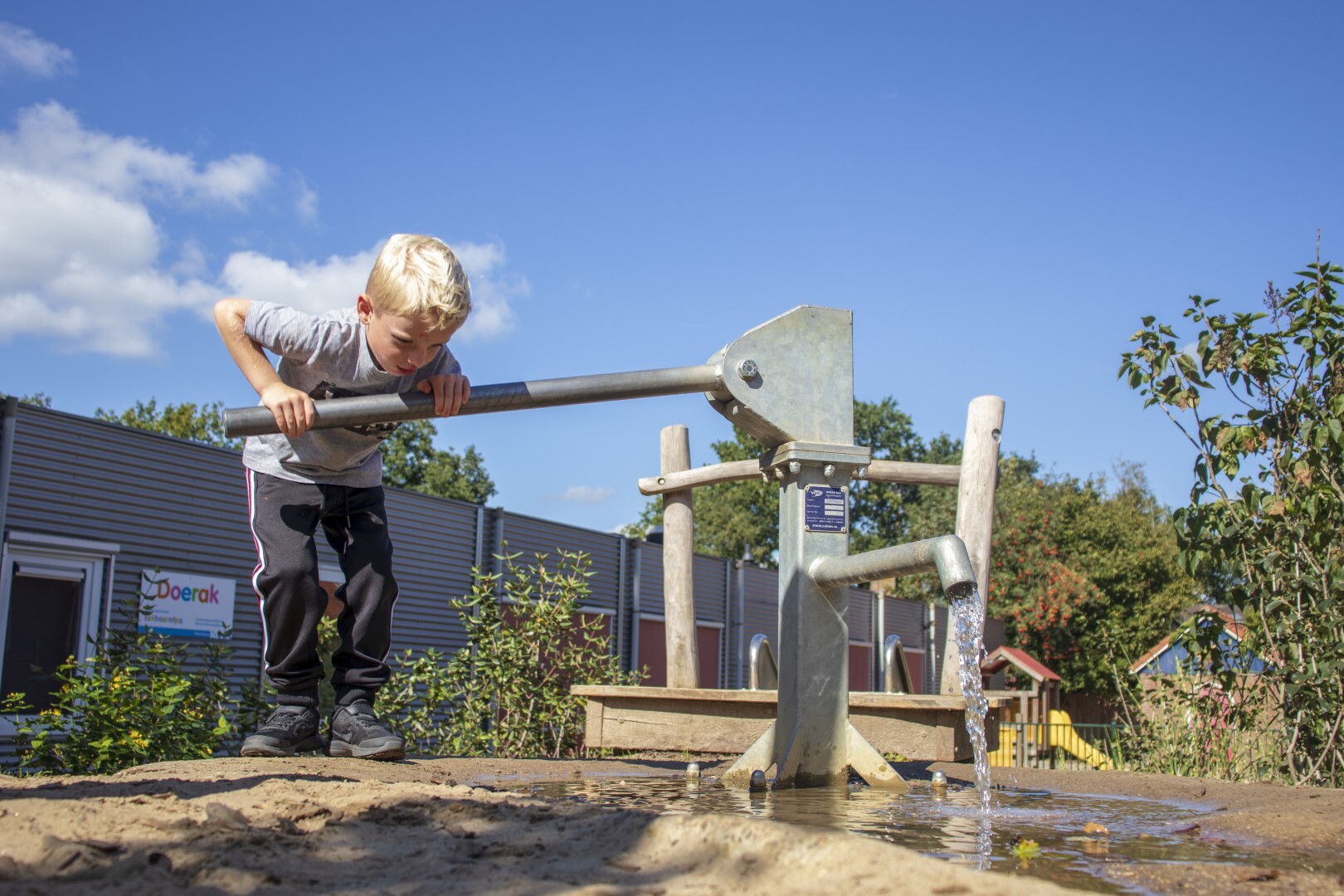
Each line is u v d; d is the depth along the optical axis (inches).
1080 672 1176.8
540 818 85.5
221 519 488.7
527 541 679.1
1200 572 211.5
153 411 1665.8
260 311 127.7
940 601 1381.6
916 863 59.9
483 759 180.7
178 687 224.4
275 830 79.6
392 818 84.6
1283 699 202.7
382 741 144.9
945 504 1902.1
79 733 212.2
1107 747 287.6
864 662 1088.2
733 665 917.2
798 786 139.4
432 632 603.8
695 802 123.3
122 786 96.4
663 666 818.2
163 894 60.5
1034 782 164.9
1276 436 203.2
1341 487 196.4
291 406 121.5
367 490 151.1
